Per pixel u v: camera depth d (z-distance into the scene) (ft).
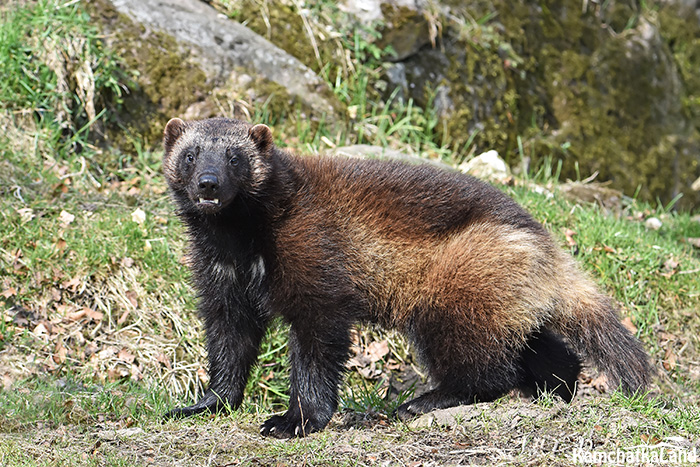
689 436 23.75
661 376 37.37
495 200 28.81
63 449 23.45
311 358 26.55
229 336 28.53
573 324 28.73
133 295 35.29
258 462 22.61
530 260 27.50
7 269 34.71
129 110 44.62
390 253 27.63
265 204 26.58
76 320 33.94
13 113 42.24
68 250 36.04
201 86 45.93
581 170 57.62
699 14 69.77
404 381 35.76
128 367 33.01
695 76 67.82
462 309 27.27
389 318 28.50
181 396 32.55
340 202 27.53
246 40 48.24
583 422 24.41
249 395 34.04
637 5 66.80
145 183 42.29
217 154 26.30
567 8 61.62
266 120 46.14
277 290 26.63
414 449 23.15
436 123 53.21
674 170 62.49
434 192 28.27
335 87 51.03
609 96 60.85
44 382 30.30
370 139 49.55
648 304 40.06
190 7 48.44
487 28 57.06
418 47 53.93
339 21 52.75
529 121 57.41
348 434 24.91
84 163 41.78
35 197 39.04
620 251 41.55
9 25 43.39
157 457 22.97
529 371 29.60
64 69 43.29
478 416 25.22
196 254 28.14
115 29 45.42
